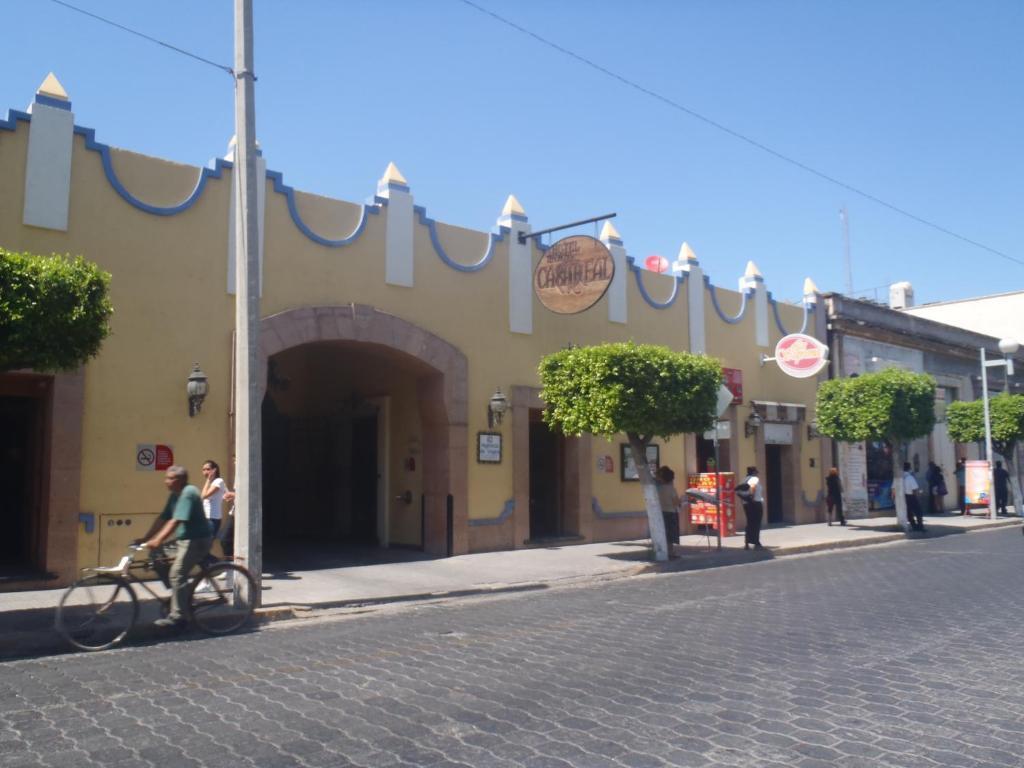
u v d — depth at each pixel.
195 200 12.69
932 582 12.31
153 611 9.44
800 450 23.22
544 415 15.70
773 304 23.02
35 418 11.84
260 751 4.96
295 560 14.73
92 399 11.53
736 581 12.84
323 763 4.77
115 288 11.84
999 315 39.38
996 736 5.30
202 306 12.62
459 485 15.36
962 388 31.23
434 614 10.17
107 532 11.49
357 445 18.19
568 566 14.12
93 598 8.20
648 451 19.23
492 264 16.42
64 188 11.48
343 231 14.30
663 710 5.82
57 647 8.11
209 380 12.57
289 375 19.89
